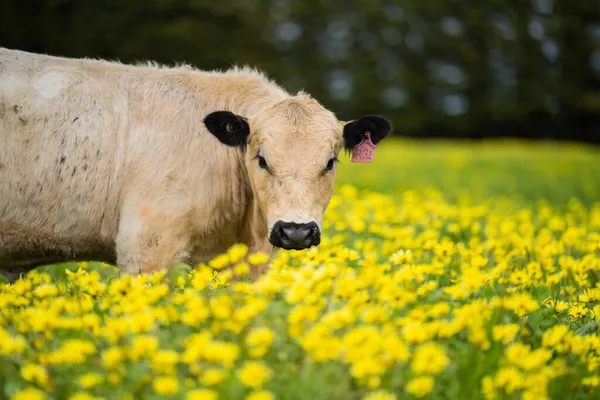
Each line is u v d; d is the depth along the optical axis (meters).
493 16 132.12
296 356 8.94
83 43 96.06
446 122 125.12
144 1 98.88
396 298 10.44
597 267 14.09
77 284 11.71
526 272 13.97
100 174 12.73
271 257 13.55
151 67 13.84
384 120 13.14
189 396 7.62
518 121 124.88
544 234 17.47
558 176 44.16
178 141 12.91
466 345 9.77
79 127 12.70
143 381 8.40
